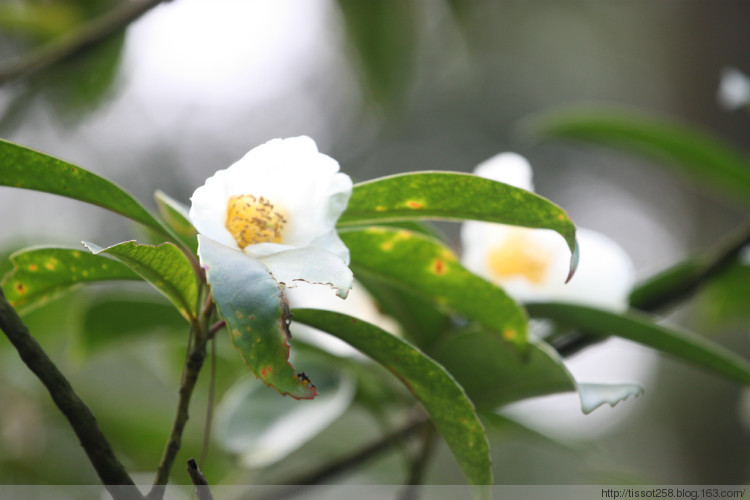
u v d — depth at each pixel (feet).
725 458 6.93
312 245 2.79
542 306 3.38
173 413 4.67
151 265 2.75
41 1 5.32
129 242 2.70
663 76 8.93
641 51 10.11
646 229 10.50
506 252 3.49
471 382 3.33
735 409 6.97
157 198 2.97
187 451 4.38
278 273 2.67
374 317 3.51
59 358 4.66
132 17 4.03
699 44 7.89
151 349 5.20
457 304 3.13
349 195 2.81
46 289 2.98
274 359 2.61
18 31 5.41
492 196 2.88
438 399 2.88
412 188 2.89
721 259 3.62
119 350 5.08
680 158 4.14
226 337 3.70
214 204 2.76
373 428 5.00
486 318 3.13
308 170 2.80
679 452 7.20
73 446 4.66
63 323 4.38
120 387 5.08
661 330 3.30
